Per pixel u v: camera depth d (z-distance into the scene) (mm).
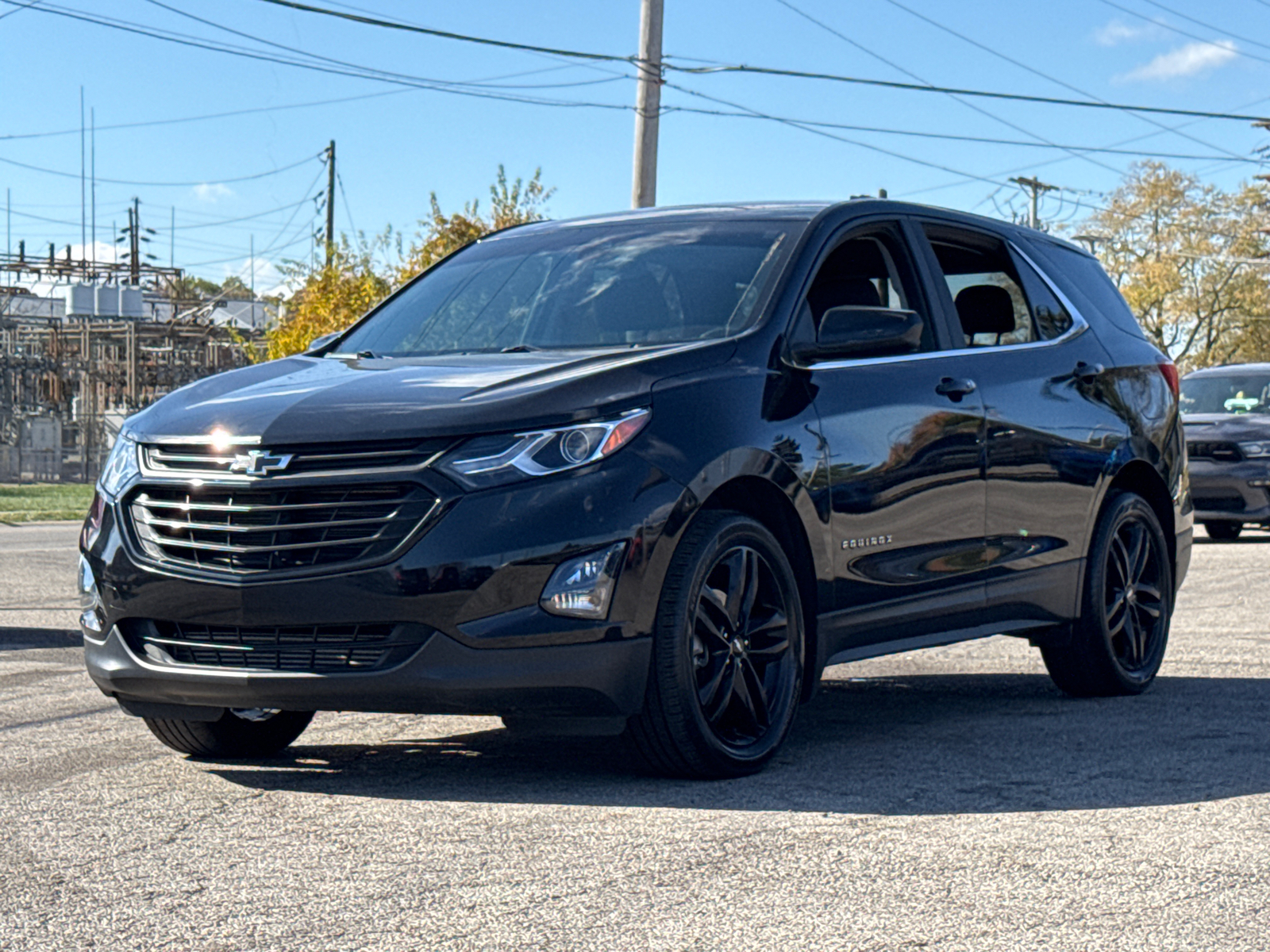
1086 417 6062
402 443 4090
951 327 5566
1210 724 5410
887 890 3238
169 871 3453
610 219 5848
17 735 5277
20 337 62156
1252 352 69938
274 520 4141
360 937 2939
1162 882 3297
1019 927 2977
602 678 4117
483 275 5660
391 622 4023
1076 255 6793
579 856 3541
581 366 4395
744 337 4723
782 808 4055
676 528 4227
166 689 4324
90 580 4527
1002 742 5062
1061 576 5879
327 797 4258
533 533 4031
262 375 4891
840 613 4848
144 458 4418
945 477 5246
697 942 2891
